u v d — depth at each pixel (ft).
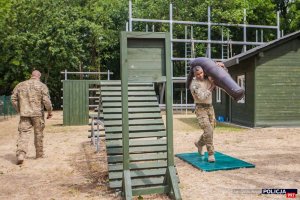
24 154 26.18
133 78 17.01
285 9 136.67
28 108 26.94
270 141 36.19
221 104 64.39
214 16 100.22
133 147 20.79
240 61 49.44
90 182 20.81
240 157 27.40
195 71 24.89
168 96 17.65
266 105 50.24
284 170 22.82
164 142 21.44
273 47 50.03
